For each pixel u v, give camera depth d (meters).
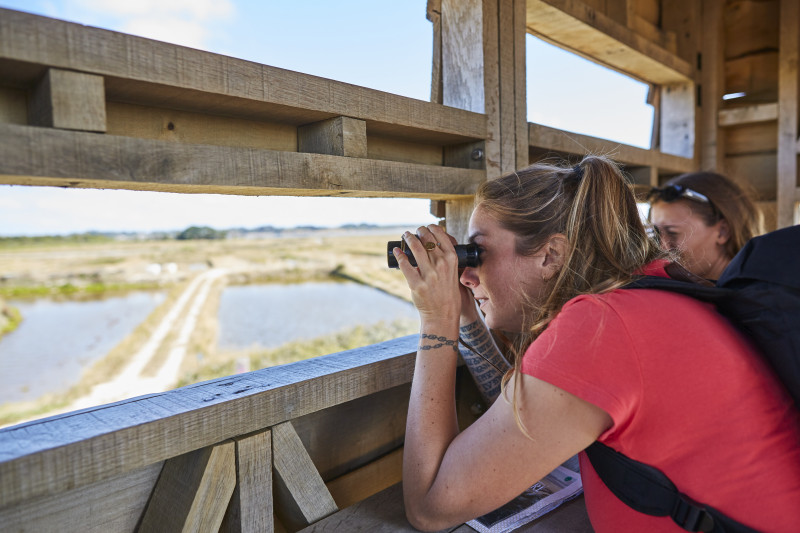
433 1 1.51
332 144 1.04
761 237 0.78
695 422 0.73
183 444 0.82
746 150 3.04
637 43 2.23
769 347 0.73
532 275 0.97
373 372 1.12
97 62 0.70
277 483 1.00
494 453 0.80
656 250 1.01
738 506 0.73
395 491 1.10
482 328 1.26
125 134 0.85
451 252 0.99
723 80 2.97
